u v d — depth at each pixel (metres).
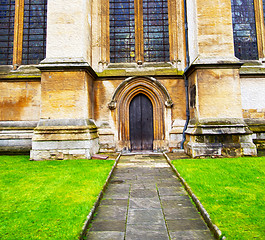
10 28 10.73
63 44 8.46
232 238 2.58
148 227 3.09
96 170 5.90
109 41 10.64
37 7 10.73
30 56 10.62
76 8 8.63
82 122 8.10
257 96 9.70
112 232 2.96
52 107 8.21
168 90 9.99
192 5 8.68
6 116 9.86
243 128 7.59
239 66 7.86
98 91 9.95
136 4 10.65
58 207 3.50
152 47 10.69
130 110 10.41
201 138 7.59
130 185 5.05
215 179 4.87
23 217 3.15
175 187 4.86
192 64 7.82
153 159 8.13
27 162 7.24
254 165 5.96
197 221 3.26
